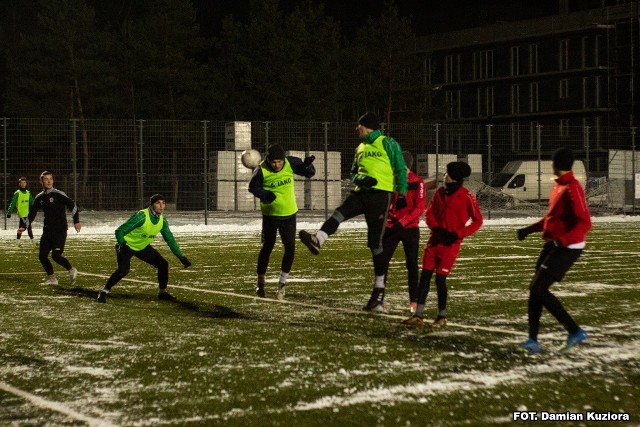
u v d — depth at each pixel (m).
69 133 57.19
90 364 8.16
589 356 8.39
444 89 76.19
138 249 12.66
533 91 70.69
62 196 14.87
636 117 64.25
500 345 8.99
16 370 7.93
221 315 11.23
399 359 8.30
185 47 66.44
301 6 72.69
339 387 7.20
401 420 6.25
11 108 60.72
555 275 8.41
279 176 12.33
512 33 71.56
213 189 41.34
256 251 22.31
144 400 6.83
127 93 64.50
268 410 6.52
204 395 6.97
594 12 66.81
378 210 10.91
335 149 44.06
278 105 63.81
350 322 10.60
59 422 6.23
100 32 64.69
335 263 18.64
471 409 6.52
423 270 10.24
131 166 53.00
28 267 18.45
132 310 11.76
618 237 27.89
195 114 65.12
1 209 43.47
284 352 8.67
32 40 62.41
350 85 71.19
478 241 25.72
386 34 69.69
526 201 47.06
